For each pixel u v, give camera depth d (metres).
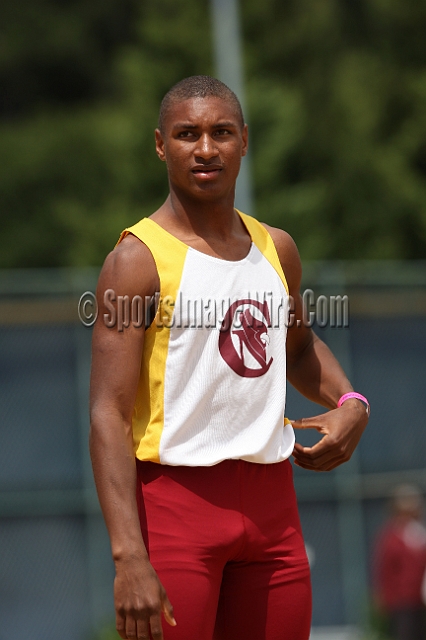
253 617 9.11
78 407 31.89
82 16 96.12
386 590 28.52
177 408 8.77
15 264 78.56
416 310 33.94
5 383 31.78
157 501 8.79
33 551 30.84
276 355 9.15
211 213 9.16
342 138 72.62
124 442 8.52
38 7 95.44
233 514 8.84
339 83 76.12
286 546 9.16
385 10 81.81
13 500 31.16
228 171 9.07
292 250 9.91
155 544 8.73
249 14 76.31
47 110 92.62
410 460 33.22
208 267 8.92
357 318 33.81
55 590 30.59
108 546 30.95
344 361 33.59
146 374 8.88
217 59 41.53
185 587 8.62
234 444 8.84
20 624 30.22
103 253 59.19
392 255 68.69
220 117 8.99
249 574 9.14
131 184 61.47
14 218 81.56
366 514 32.34
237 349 8.88
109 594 30.70
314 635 30.81
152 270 8.79
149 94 63.06
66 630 30.33
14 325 31.98
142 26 64.88
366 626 29.83
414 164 74.50
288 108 63.62
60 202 69.44
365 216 70.19
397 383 33.72
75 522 31.16
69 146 84.88
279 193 62.16
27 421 31.67
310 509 32.22
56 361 32.00
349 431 9.47
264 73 73.06
